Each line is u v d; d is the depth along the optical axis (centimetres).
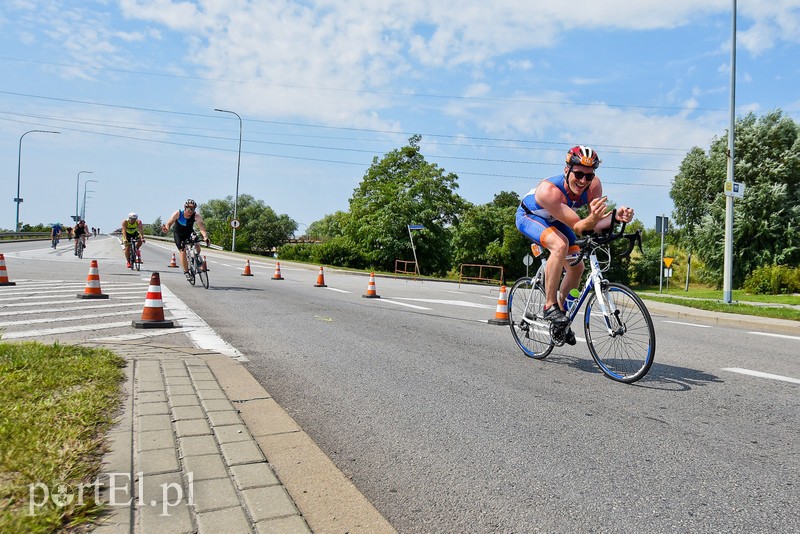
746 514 236
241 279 1716
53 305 858
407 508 240
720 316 1246
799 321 1179
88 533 188
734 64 1700
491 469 282
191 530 195
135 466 244
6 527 182
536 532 221
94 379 369
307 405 388
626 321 469
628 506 243
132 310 826
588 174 498
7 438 254
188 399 350
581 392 435
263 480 242
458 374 489
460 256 6669
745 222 3294
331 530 211
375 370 496
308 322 782
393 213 4862
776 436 336
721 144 3706
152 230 13275
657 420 364
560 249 512
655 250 6125
